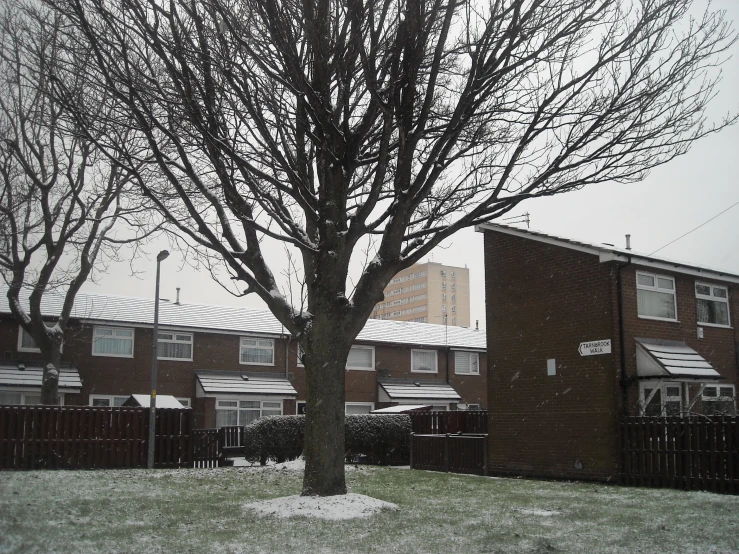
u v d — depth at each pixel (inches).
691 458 567.5
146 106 405.7
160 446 826.2
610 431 633.0
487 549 311.0
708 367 671.1
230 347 1396.4
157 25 384.2
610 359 644.7
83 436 776.9
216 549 305.7
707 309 758.5
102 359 1267.2
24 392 1166.3
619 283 661.9
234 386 1333.7
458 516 405.4
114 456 792.3
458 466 762.2
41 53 445.4
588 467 647.8
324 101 415.8
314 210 452.8
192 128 450.9
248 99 390.9
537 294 721.6
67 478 628.4
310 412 438.6
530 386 713.6
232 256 443.2
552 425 686.5
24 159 824.9
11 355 1186.6
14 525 355.9
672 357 654.5
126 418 805.9
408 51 381.4
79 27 388.5
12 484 567.8
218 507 433.4
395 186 418.9
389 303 5876.0
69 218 966.4
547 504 467.8
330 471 432.8
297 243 434.0
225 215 464.8
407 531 353.1
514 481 649.0
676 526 376.5
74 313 1248.8
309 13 383.9
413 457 812.6
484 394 1658.5
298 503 412.8
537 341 714.8
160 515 401.4
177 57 390.6
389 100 389.4
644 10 396.2
